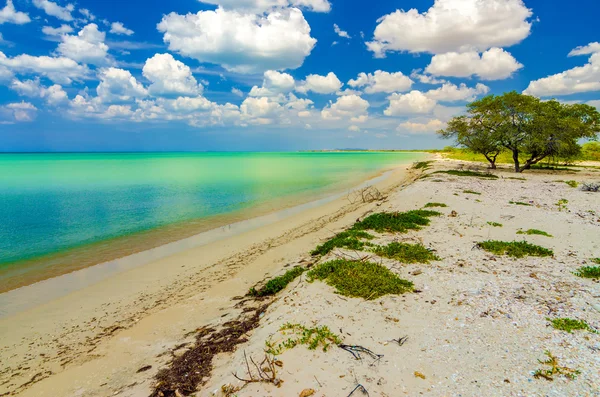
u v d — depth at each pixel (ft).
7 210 78.48
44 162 347.36
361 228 51.08
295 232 57.88
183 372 20.44
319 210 77.97
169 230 60.59
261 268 40.81
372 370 17.80
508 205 65.51
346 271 31.35
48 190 115.03
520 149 129.49
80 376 21.48
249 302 31.45
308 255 44.27
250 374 17.83
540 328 21.75
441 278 30.78
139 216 72.49
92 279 38.60
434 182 98.32
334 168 238.68
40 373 22.17
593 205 64.59
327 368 18.06
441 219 54.70
